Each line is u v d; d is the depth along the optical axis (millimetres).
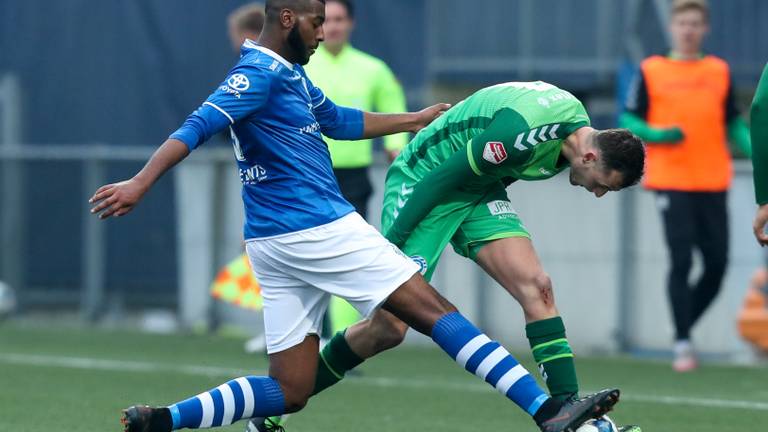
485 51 42469
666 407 26359
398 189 21344
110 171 42375
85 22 44031
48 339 39125
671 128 31672
